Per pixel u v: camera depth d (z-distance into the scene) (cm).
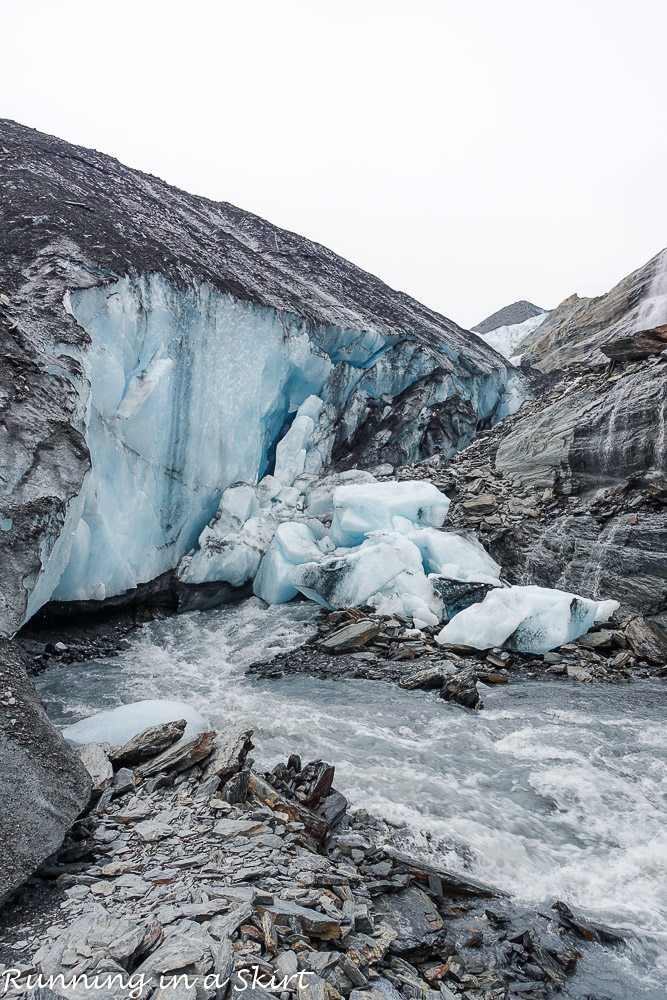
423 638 1077
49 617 1052
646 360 1490
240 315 1467
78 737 589
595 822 550
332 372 1800
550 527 1377
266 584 1394
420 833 516
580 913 431
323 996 271
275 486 1580
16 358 870
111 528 1142
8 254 1173
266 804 491
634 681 924
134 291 1212
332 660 1027
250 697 860
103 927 301
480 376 2292
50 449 809
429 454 1972
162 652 1089
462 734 726
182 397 1321
